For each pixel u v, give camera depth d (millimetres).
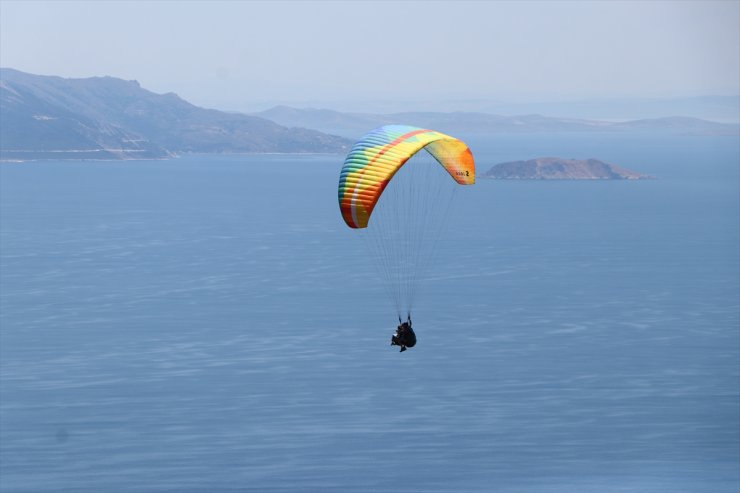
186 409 165000
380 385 183625
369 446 143375
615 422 158125
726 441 146625
